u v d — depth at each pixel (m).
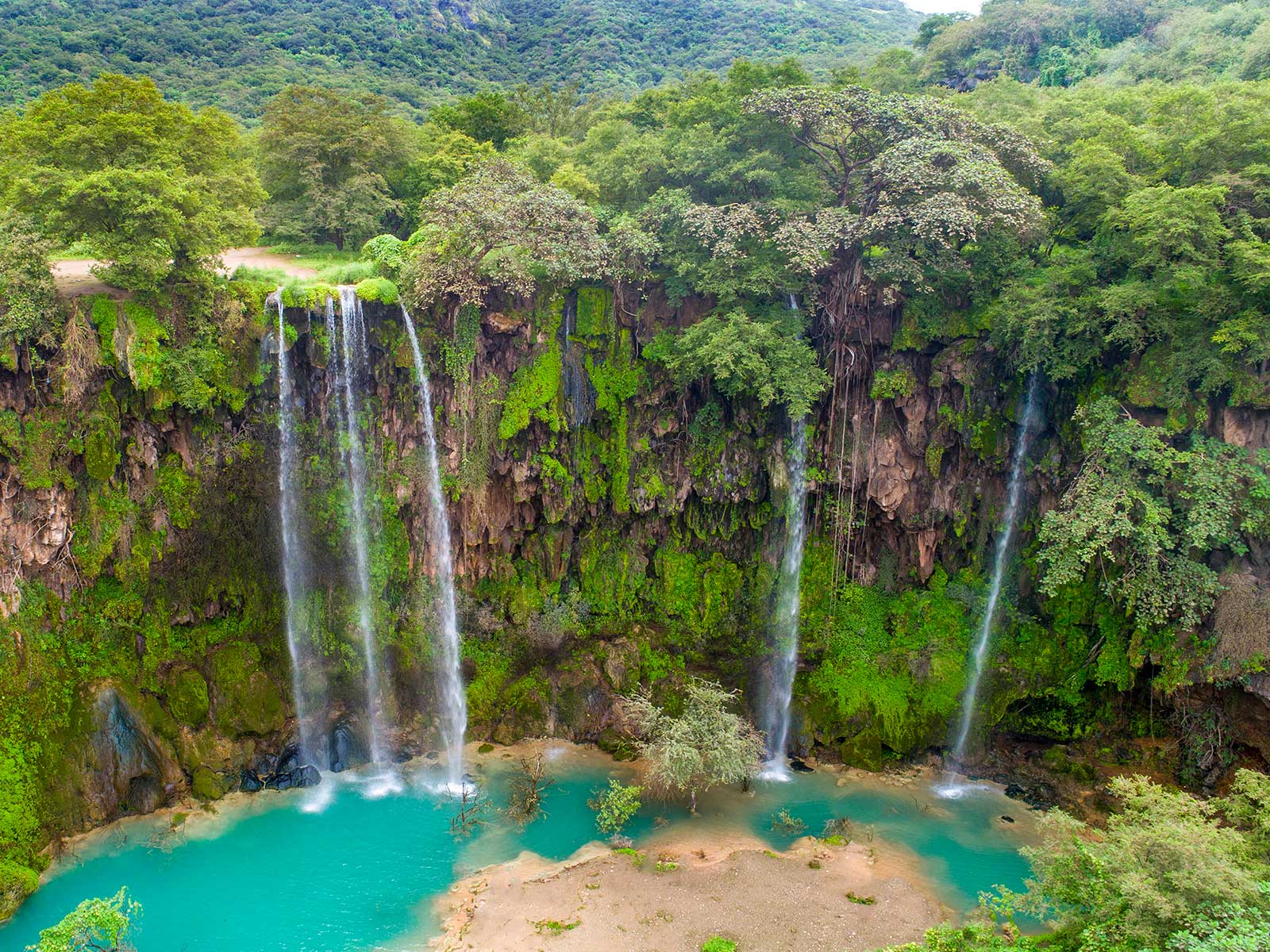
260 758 31.02
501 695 34.81
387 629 34.09
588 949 22.56
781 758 33.41
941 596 35.47
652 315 34.62
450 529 34.47
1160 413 29.77
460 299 32.12
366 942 23.20
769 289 31.52
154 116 30.34
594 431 35.25
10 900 24.14
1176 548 29.34
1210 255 28.14
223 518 31.48
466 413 33.38
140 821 28.36
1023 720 32.97
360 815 29.25
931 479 34.62
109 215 27.83
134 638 30.03
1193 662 29.03
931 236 28.94
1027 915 24.64
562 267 31.20
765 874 25.89
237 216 30.80
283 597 32.59
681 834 28.34
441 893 25.33
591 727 34.41
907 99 32.25
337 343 31.88
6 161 30.08
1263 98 30.61
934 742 33.16
